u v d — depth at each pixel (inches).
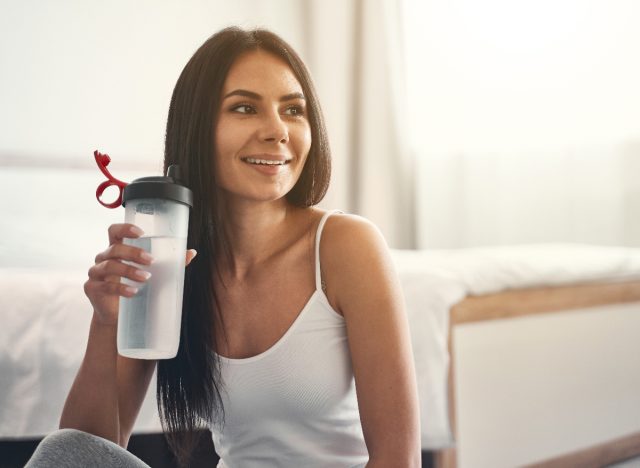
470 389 60.9
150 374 40.4
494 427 62.4
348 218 37.9
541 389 65.5
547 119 108.0
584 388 68.8
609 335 70.7
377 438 33.9
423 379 55.6
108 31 113.3
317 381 35.8
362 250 35.9
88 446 31.5
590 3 100.0
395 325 34.9
